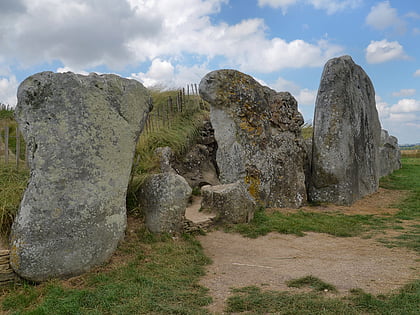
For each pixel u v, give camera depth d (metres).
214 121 10.23
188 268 5.65
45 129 5.24
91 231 5.36
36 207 4.99
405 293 4.27
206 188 8.90
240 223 8.32
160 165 11.13
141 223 6.97
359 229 8.27
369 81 14.25
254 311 4.01
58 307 4.14
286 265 5.88
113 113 5.92
